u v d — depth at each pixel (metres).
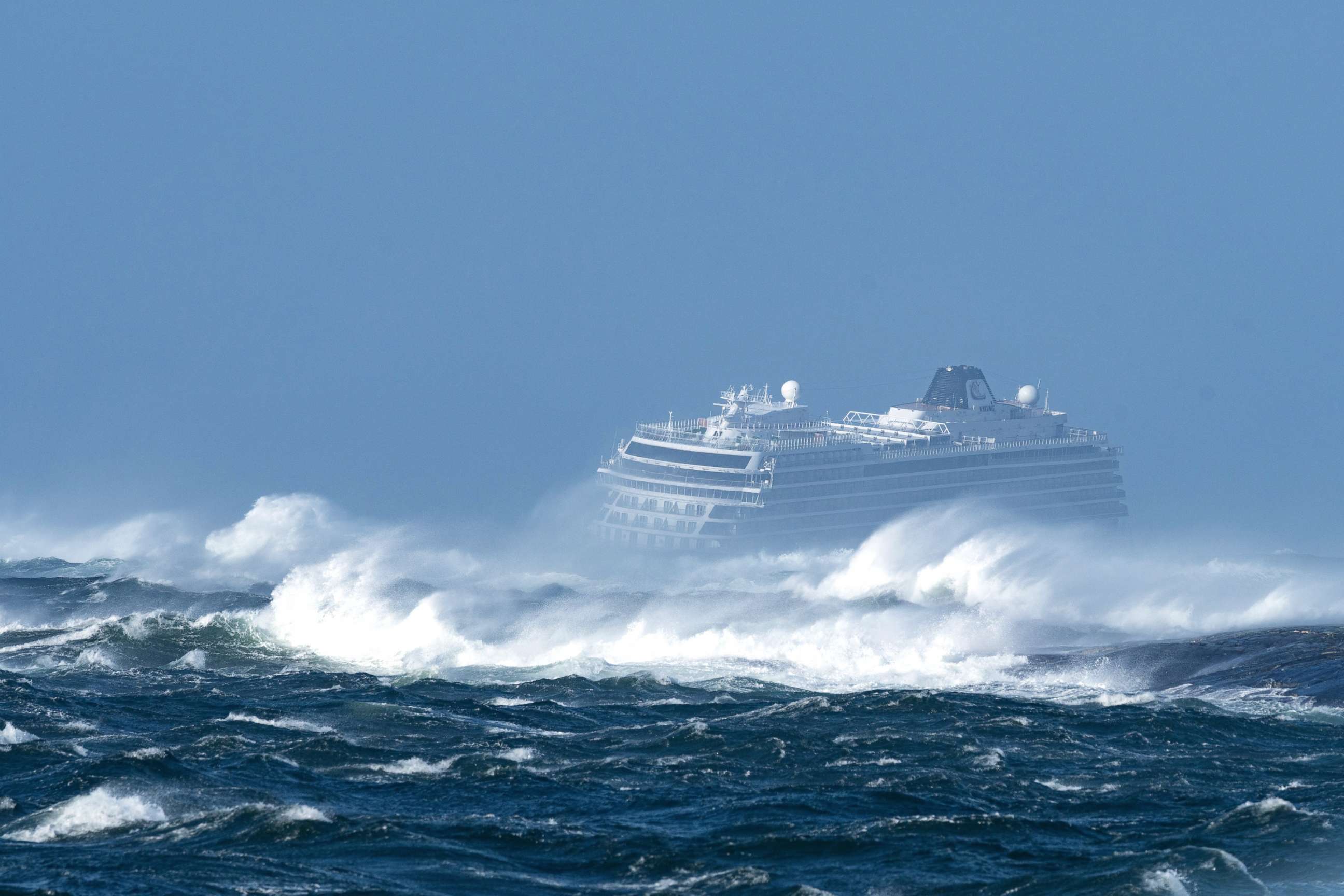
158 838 188.88
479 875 178.38
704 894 173.62
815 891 172.00
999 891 175.12
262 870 175.12
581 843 190.62
